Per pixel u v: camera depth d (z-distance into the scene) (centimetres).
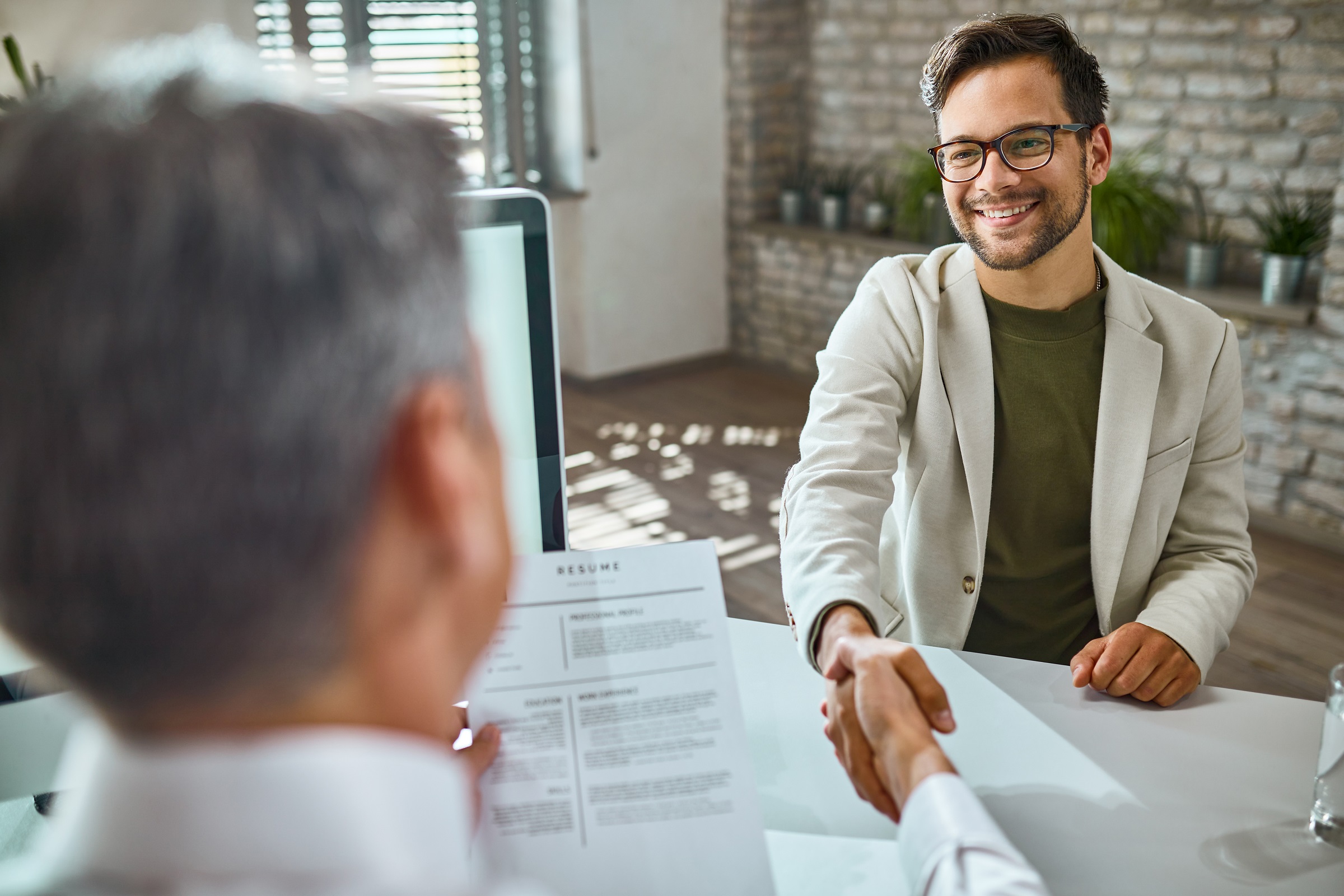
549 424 90
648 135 459
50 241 26
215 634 28
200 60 30
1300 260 307
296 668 29
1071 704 100
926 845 59
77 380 26
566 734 69
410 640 32
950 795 62
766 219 484
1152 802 85
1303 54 312
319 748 29
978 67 119
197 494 26
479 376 33
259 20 389
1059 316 126
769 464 385
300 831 28
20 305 26
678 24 452
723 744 70
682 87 461
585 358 471
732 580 300
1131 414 124
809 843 80
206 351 26
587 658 72
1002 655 133
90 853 29
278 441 27
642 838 67
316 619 29
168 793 28
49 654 28
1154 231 348
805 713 98
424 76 427
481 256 86
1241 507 129
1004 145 118
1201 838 81
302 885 28
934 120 130
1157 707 99
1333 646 259
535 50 448
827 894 74
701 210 483
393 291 29
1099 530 125
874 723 73
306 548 28
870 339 131
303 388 27
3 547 27
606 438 414
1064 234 121
